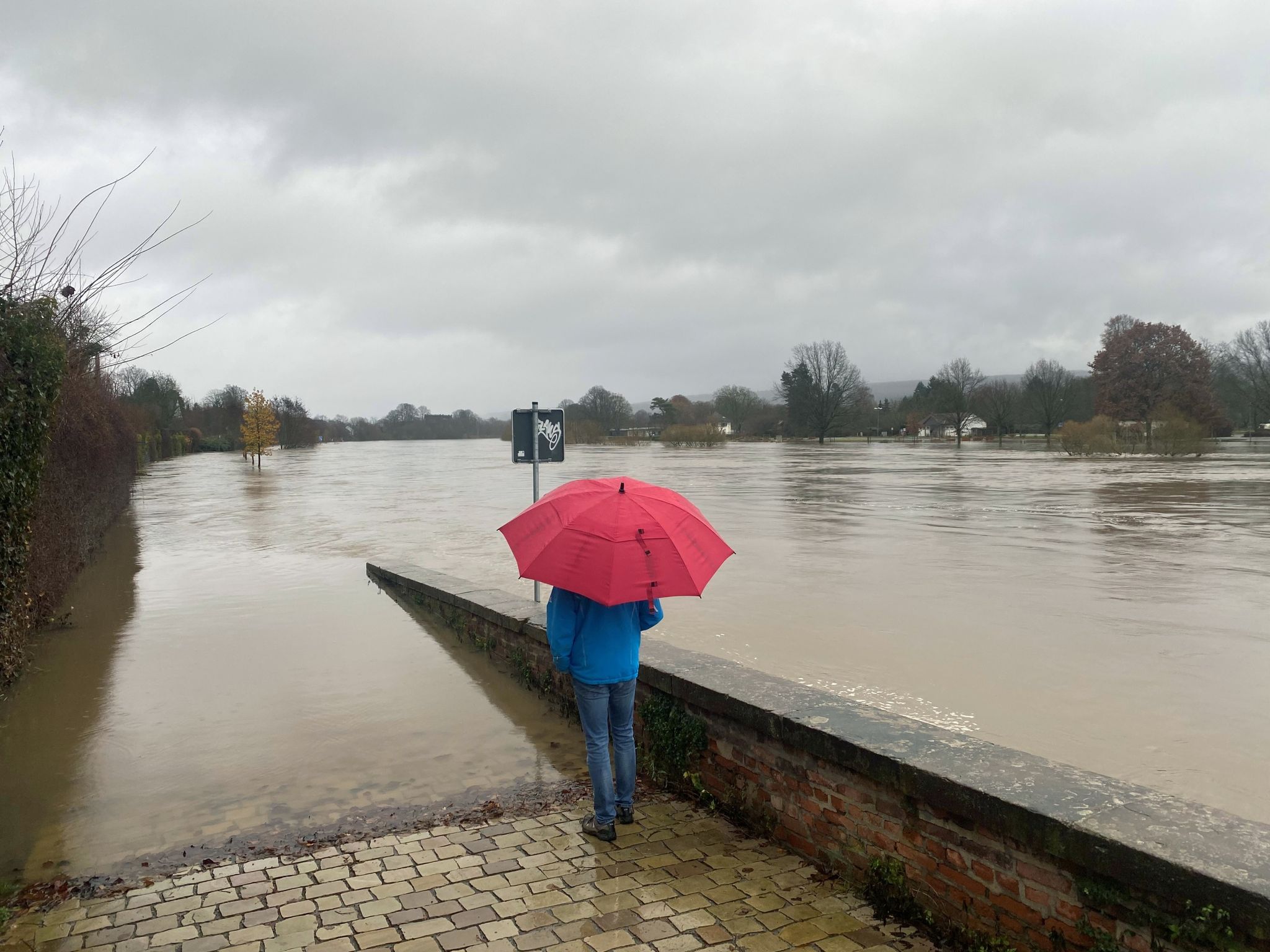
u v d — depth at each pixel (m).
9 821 4.51
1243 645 8.05
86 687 6.95
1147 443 55.53
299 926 3.32
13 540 6.04
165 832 4.35
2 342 5.65
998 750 3.36
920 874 3.24
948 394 87.38
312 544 16.05
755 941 3.13
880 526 17.47
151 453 56.94
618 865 3.78
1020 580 11.40
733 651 7.88
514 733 5.82
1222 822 2.68
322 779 5.04
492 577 12.23
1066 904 2.74
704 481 32.28
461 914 3.37
